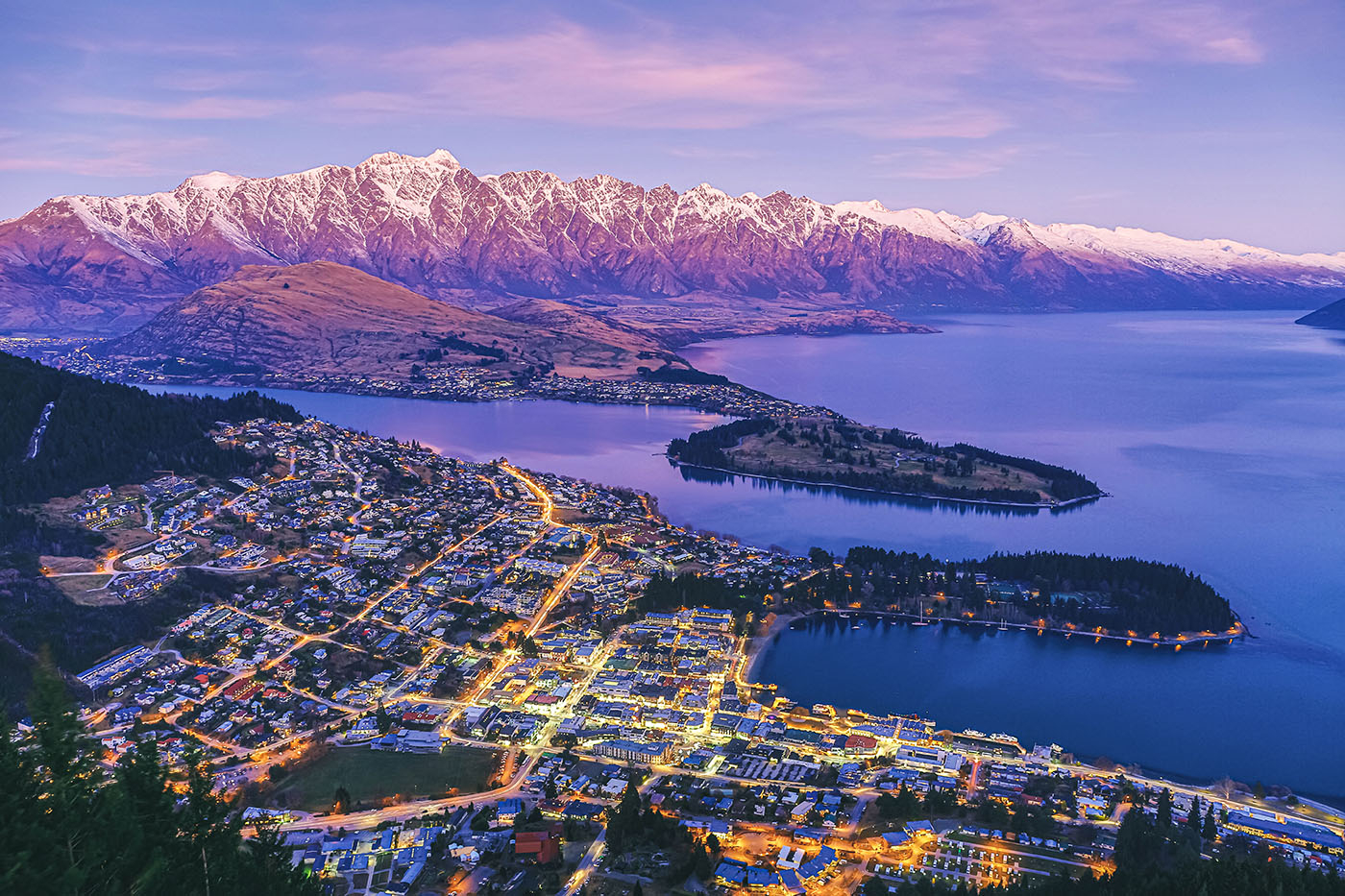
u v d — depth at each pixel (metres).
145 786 107.31
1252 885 177.50
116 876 96.50
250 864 123.19
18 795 89.75
